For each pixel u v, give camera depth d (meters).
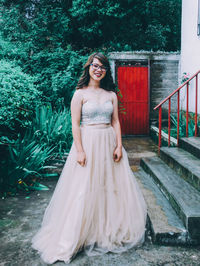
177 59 7.38
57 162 4.75
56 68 6.56
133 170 4.33
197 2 5.66
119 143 2.39
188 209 2.46
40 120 4.90
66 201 2.31
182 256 2.20
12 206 3.26
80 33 7.86
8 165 3.78
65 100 6.43
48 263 2.13
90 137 2.27
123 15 7.47
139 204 2.39
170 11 8.45
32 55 6.95
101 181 2.25
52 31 7.36
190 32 6.14
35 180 4.13
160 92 7.62
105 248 2.26
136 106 7.66
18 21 7.24
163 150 4.22
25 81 4.67
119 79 7.53
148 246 2.34
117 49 8.03
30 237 2.54
